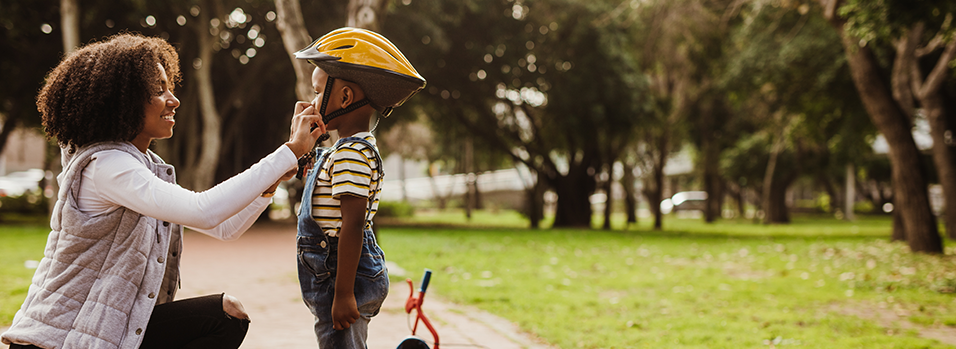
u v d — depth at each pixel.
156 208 1.67
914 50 12.86
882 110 11.67
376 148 1.94
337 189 1.84
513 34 19.00
